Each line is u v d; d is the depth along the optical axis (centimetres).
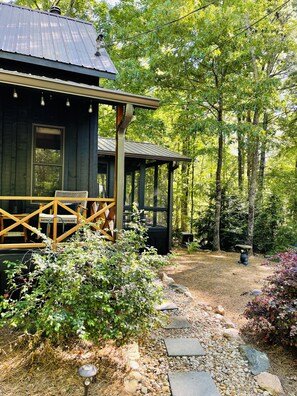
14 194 519
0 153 509
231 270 726
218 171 987
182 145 1345
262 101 799
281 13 984
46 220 473
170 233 905
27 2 1292
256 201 1109
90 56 570
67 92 411
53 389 257
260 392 265
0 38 528
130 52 950
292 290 362
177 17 791
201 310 443
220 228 1068
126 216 865
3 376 274
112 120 1245
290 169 1291
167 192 912
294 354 337
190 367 294
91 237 345
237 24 794
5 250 411
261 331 363
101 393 253
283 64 1080
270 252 998
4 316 302
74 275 293
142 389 259
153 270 368
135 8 1078
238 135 917
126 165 941
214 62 845
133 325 295
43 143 538
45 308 283
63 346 319
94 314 291
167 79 882
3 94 509
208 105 990
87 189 564
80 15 1326
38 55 497
